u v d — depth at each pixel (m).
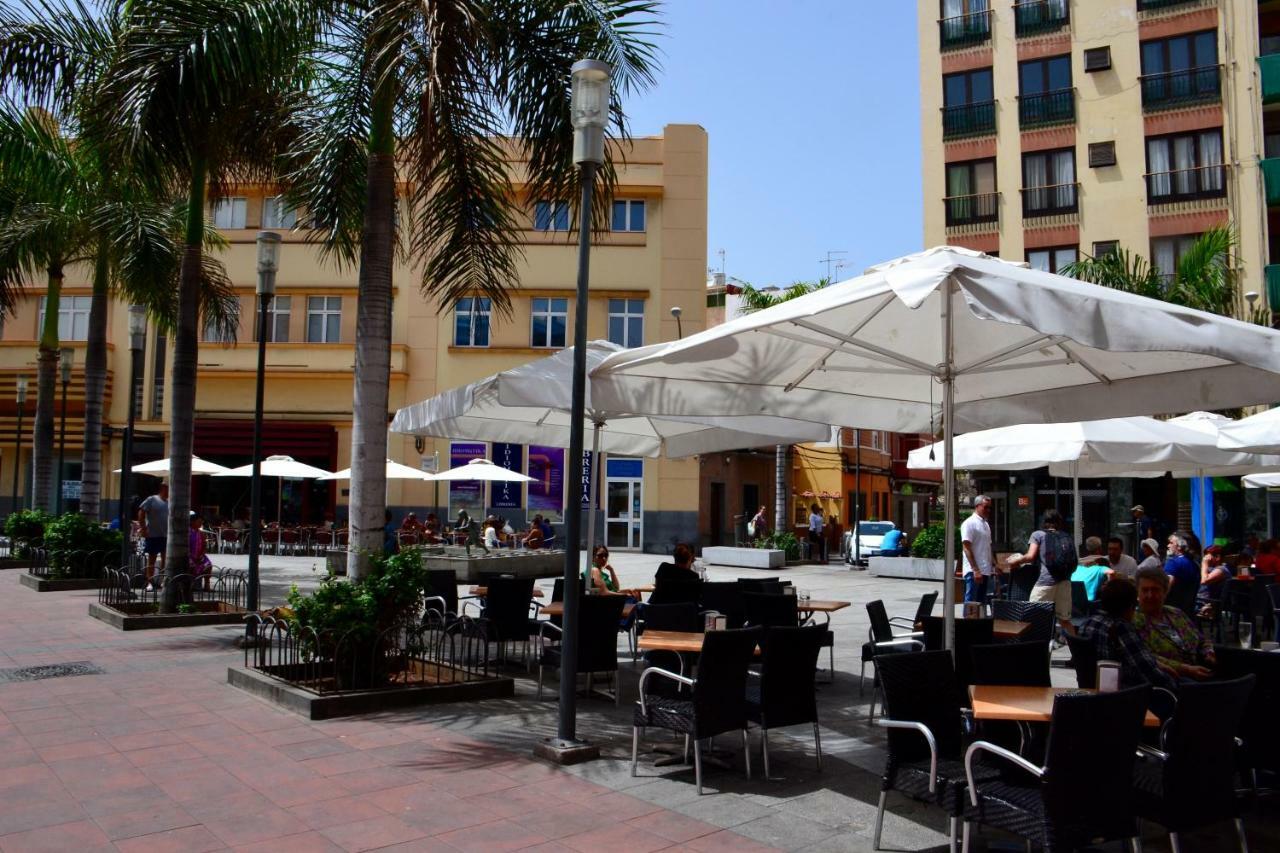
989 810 4.35
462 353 31.09
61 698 8.22
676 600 9.90
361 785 5.84
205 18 8.69
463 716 7.73
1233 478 24.67
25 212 17.61
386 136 9.11
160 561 15.42
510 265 10.20
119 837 4.90
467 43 8.10
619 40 9.18
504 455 30.92
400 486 30.84
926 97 31.77
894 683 5.04
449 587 11.11
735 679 6.08
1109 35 29.05
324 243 11.71
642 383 7.48
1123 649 5.73
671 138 31.27
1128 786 4.20
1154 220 27.95
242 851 4.73
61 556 17.14
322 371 31.20
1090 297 4.34
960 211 30.86
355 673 7.98
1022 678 5.73
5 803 5.42
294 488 31.97
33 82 13.03
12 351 32.84
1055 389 7.13
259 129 11.77
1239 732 5.29
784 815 5.48
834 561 33.50
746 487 40.28
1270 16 28.00
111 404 32.47
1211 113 27.48
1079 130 29.27
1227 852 5.09
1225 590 12.40
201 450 31.53
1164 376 6.29
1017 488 29.73
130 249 15.12
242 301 31.69
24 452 32.66
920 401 8.38
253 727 7.23
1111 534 28.19
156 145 8.73
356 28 9.44
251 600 11.19
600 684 9.23
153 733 7.04
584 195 7.04
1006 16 30.66
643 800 5.70
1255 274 26.25
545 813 5.41
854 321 6.45
